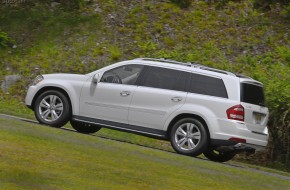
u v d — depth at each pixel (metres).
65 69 40.75
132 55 41.56
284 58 40.38
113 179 16.77
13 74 40.41
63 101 26.39
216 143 24.19
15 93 39.06
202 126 24.33
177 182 17.80
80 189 15.08
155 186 16.77
